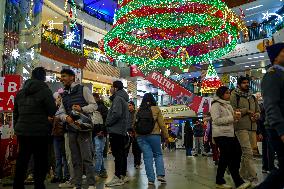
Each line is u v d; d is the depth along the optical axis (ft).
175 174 24.00
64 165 20.21
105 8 113.50
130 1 41.91
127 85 108.27
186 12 42.98
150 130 19.17
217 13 45.34
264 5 84.48
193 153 55.06
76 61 77.92
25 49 30.89
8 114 23.20
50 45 66.39
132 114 23.82
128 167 30.76
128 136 23.57
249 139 18.49
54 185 18.94
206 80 64.44
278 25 70.64
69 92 15.93
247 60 83.92
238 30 49.60
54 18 90.17
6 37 27.68
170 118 80.18
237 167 17.12
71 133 15.79
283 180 9.47
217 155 31.35
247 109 18.49
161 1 40.34
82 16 97.96
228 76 89.66
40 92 13.85
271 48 10.25
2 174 19.90
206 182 19.61
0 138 19.48
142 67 67.31
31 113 13.71
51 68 74.33
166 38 58.75
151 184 18.81
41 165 13.85
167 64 67.77
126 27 46.93
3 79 20.07
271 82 9.55
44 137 13.87
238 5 86.22
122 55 63.31
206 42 62.49
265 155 24.21
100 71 97.25
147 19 43.88
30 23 31.96
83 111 15.46
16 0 29.58
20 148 13.78
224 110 17.30
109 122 18.78
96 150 21.75
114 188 17.67
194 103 37.19
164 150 76.07
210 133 31.91
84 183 18.92
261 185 9.68
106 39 52.80
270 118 9.27
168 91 37.86
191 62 66.39
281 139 9.14
